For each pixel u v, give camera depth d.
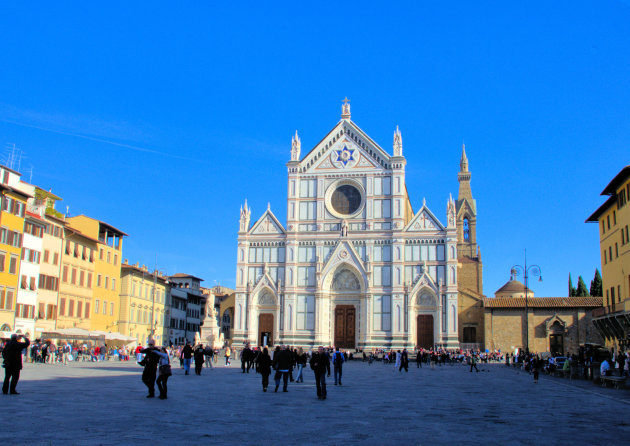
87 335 81.50
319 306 102.19
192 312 145.88
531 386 45.91
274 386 40.94
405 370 66.50
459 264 129.62
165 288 127.00
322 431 20.67
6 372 29.41
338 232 104.00
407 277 100.62
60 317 87.56
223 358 92.31
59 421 21.28
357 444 18.31
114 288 105.12
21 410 23.83
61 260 88.06
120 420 21.89
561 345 100.00
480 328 105.88
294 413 25.44
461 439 19.58
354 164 105.75
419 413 26.50
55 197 93.50
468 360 88.62
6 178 77.44
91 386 35.88
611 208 81.00
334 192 106.69
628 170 70.06
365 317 100.88
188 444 17.64
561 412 27.89
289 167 107.62
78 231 93.06
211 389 36.62
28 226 80.44
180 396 31.47
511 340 101.44
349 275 103.94
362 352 99.00
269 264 105.75
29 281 80.06
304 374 58.03
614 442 19.47
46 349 68.12
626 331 75.06
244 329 104.25
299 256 104.88
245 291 105.44
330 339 102.69
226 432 19.97
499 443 18.95
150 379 29.70
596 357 72.62
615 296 79.31
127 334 106.75
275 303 104.31
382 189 104.12
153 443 17.62
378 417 24.77
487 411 27.81
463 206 178.88
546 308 101.00
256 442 18.27
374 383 46.34
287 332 102.62
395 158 103.94
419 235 101.44
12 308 76.19
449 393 37.91
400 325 99.31
